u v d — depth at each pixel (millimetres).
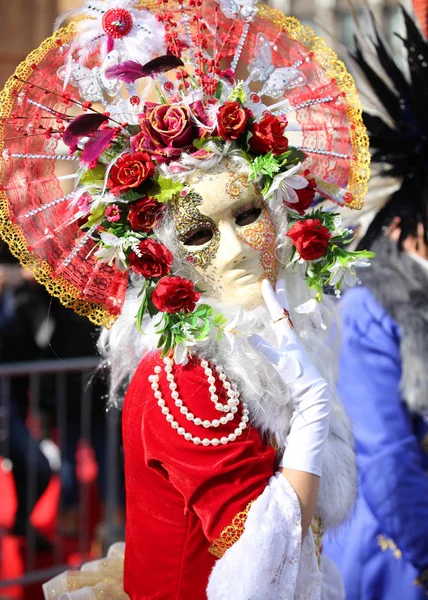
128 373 3674
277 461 3109
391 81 4406
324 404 3064
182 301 2930
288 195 3236
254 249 3125
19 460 7156
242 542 2773
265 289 3146
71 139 2977
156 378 3080
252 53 3447
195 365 3047
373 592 4258
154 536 3074
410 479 4121
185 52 3338
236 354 3061
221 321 2967
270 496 2881
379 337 4246
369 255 3283
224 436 2945
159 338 3064
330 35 4590
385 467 4129
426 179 4363
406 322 4191
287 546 2844
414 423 4289
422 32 4523
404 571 4207
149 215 3076
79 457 7785
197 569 2979
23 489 7191
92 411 7512
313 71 3494
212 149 3041
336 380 3709
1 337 7594
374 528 4289
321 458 3041
